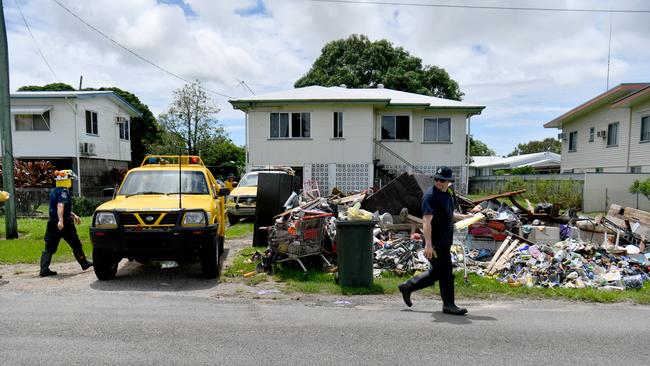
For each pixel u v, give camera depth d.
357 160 22.86
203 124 30.75
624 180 19.84
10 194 11.58
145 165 8.95
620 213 11.23
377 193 11.02
